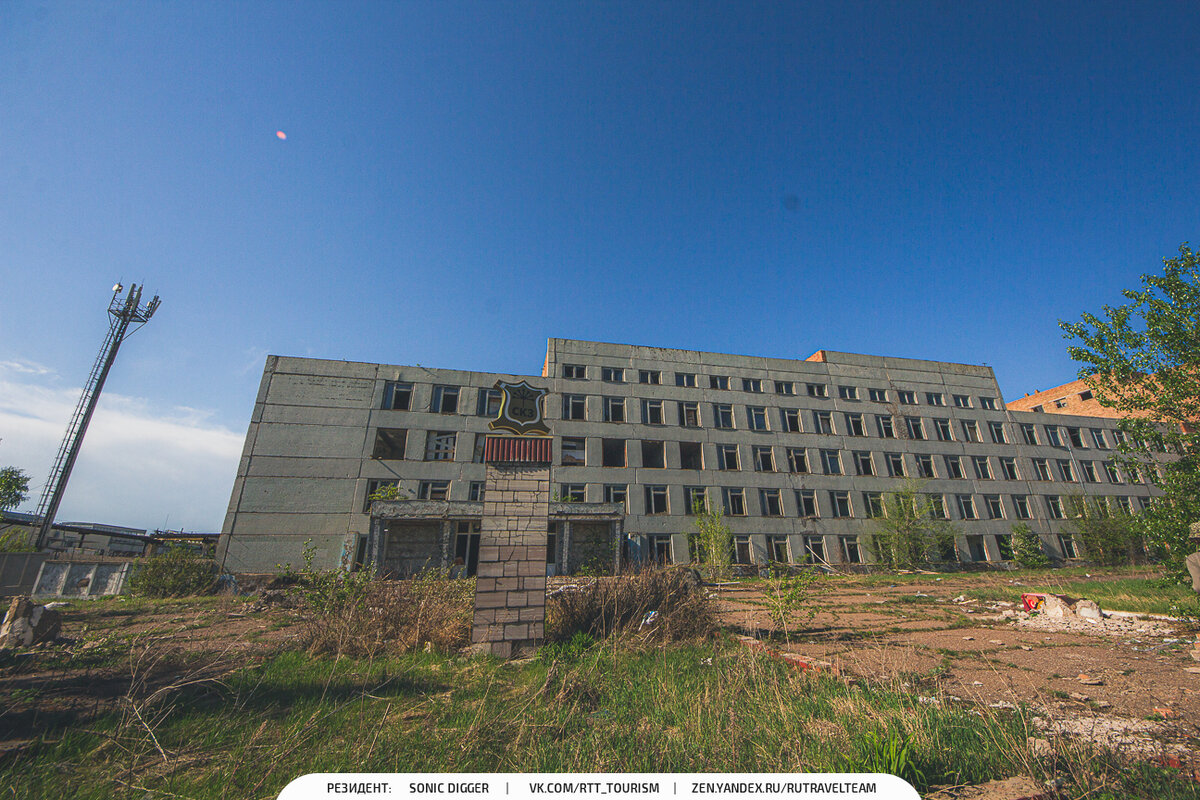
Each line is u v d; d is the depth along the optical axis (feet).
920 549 108.27
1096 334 34.35
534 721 14.97
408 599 29.89
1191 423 31.24
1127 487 132.05
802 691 17.60
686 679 19.48
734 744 12.98
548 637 27.35
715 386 116.47
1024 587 57.06
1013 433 130.00
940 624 34.42
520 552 27.40
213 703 17.19
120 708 15.97
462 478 96.37
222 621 39.88
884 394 125.59
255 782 11.76
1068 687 19.07
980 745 12.60
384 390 98.27
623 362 112.57
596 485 101.09
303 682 19.72
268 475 88.38
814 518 109.19
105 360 117.39
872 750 11.48
